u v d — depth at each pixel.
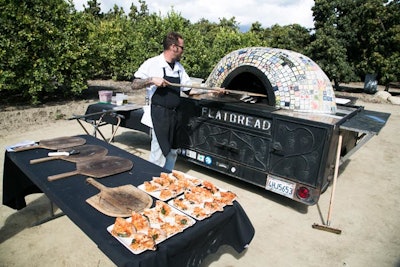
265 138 3.30
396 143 6.40
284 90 3.41
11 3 6.25
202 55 10.66
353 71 13.52
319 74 3.65
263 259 2.61
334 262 2.61
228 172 3.75
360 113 3.77
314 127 2.92
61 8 7.16
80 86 8.08
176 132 3.42
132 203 1.82
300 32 14.34
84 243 2.68
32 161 2.37
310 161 3.01
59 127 6.20
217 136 3.77
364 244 2.88
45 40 6.93
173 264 1.57
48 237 2.74
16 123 6.16
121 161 2.48
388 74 12.46
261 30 22.61
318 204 3.65
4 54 6.35
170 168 3.69
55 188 1.99
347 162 5.18
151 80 2.93
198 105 3.88
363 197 3.88
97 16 23.83
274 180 3.32
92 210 1.75
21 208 3.04
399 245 2.88
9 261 2.41
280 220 3.25
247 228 2.11
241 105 3.51
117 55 10.71
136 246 1.43
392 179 4.50
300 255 2.69
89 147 2.81
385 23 12.52
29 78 6.88
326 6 13.00
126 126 4.62
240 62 3.83
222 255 2.64
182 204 1.86
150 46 9.99
